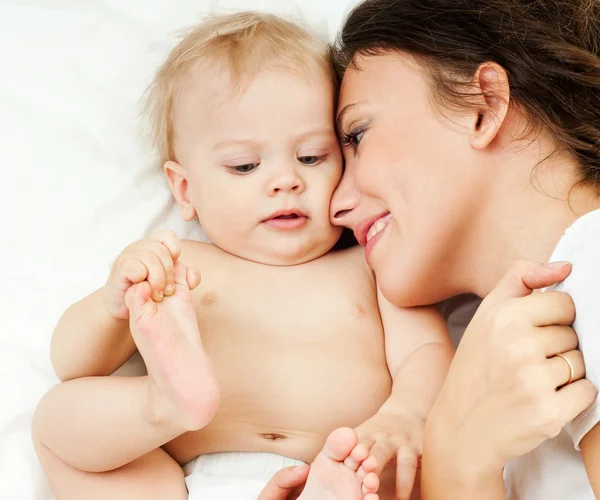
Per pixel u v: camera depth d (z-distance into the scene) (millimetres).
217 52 1195
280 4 1419
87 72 1340
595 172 938
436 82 1004
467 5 1030
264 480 1042
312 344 1138
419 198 998
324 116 1187
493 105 972
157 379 896
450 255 1015
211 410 890
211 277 1188
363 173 1051
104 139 1304
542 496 877
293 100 1169
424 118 1002
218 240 1216
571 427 769
